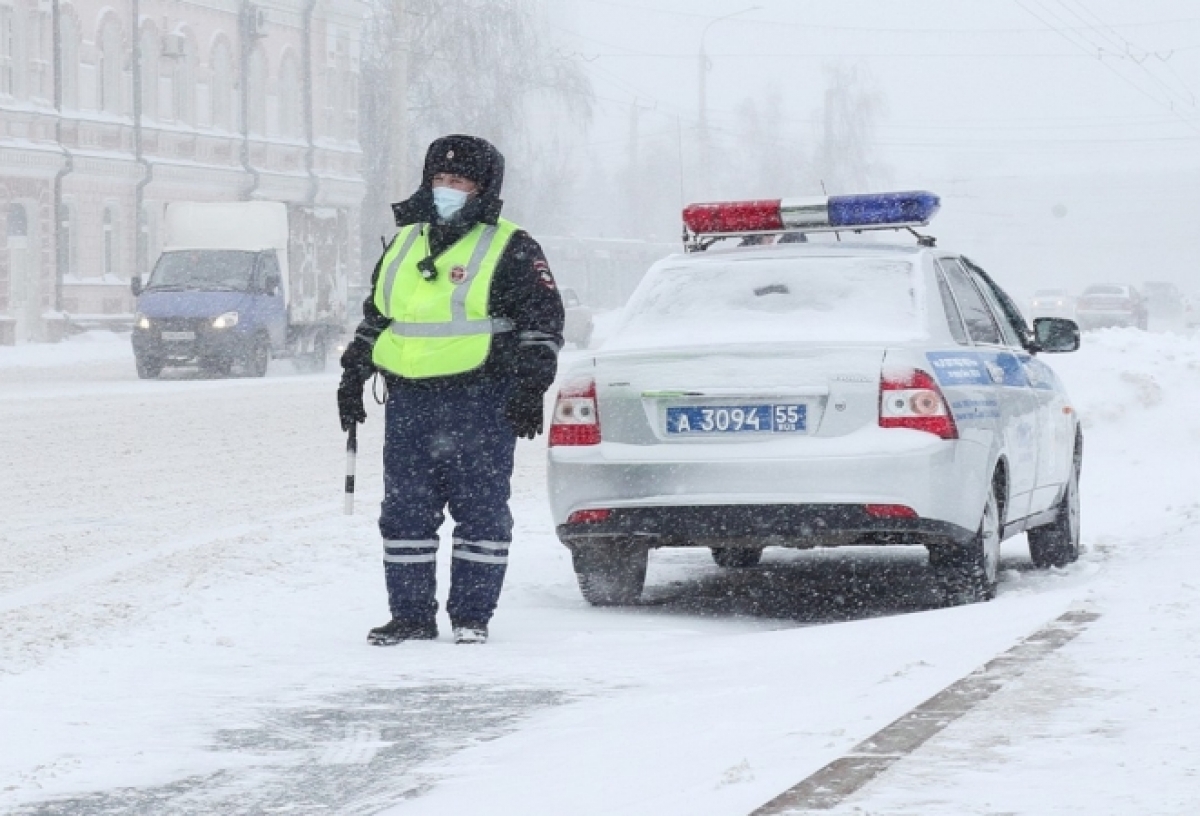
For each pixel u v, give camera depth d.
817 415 9.59
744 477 9.55
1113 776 4.85
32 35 56.47
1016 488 10.98
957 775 4.90
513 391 8.76
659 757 5.60
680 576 12.04
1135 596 8.17
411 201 8.89
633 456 9.76
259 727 6.65
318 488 16.80
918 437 9.54
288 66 71.06
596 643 8.77
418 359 8.77
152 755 6.18
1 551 12.43
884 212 11.25
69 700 7.16
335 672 7.83
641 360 9.84
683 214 11.69
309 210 42.12
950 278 10.93
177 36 63.41
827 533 9.53
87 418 25.19
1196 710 5.62
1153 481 17.45
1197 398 20.69
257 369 39.09
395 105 50.06
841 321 10.09
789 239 11.94
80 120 58.62
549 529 13.89
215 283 39.00
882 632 8.18
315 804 5.50
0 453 20.00
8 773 5.95
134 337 38.03
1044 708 5.73
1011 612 8.20
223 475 17.95
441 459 8.83
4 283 54.88
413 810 5.29
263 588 10.66
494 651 8.46
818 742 5.48
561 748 6.02
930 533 9.58
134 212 61.62
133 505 15.33
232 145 67.00
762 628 9.68
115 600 10.19
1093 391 20.88
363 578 11.15
